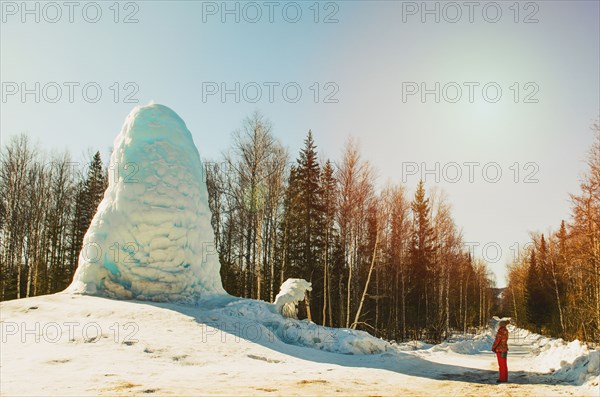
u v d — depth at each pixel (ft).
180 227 60.70
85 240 59.62
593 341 107.34
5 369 29.86
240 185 101.19
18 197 104.99
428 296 148.77
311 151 125.18
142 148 61.98
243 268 114.42
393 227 128.36
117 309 49.01
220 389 27.20
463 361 55.77
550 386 34.32
